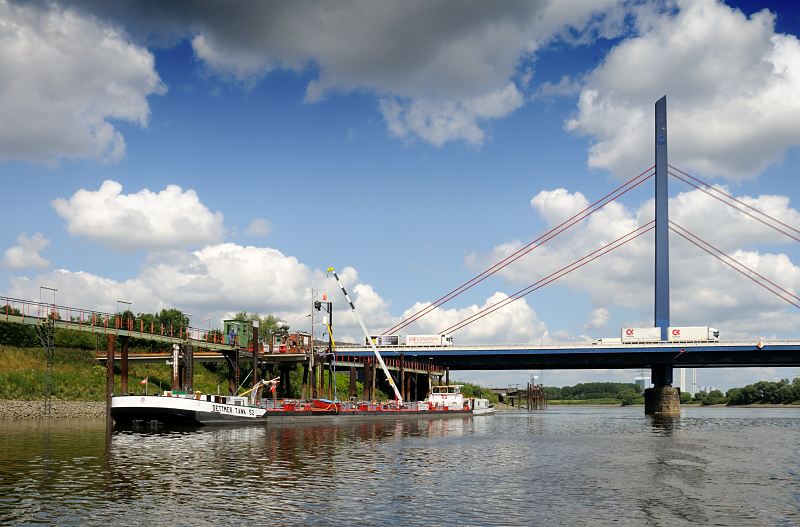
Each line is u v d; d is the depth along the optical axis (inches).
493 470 1951.3
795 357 6752.0
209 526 1213.1
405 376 7687.0
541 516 1325.0
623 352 6742.1
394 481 1708.9
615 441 3085.6
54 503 1378.0
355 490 1567.4
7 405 4047.7
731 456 2418.8
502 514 1336.1
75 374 4785.9
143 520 1248.8
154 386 5064.0
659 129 7524.6
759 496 1561.3
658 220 7332.7
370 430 3587.6
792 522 1302.9
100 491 1508.4
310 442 2711.6
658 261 7253.9
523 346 6835.6
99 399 4574.3
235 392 4857.3
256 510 1336.1
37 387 4392.2
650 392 7652.6
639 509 1402.6
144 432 3068.4
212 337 4911.4
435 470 1935.3
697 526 1266.0
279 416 3863.2
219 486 1592.0
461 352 6875.0
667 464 2153.1
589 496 1536.7
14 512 1300.4
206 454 2199.8
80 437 2738.7
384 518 1286.9
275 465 1961.1
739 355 6845.5
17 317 3619.6
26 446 2369.6
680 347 6643.7
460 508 1384.1
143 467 1876.2
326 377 6446.9
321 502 1421.0
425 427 4028.1
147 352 5802.2
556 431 3865.7
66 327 3774.6
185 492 1507.1
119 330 3969.0
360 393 6825.8
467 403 6117.1
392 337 7027.6
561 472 1926.7
